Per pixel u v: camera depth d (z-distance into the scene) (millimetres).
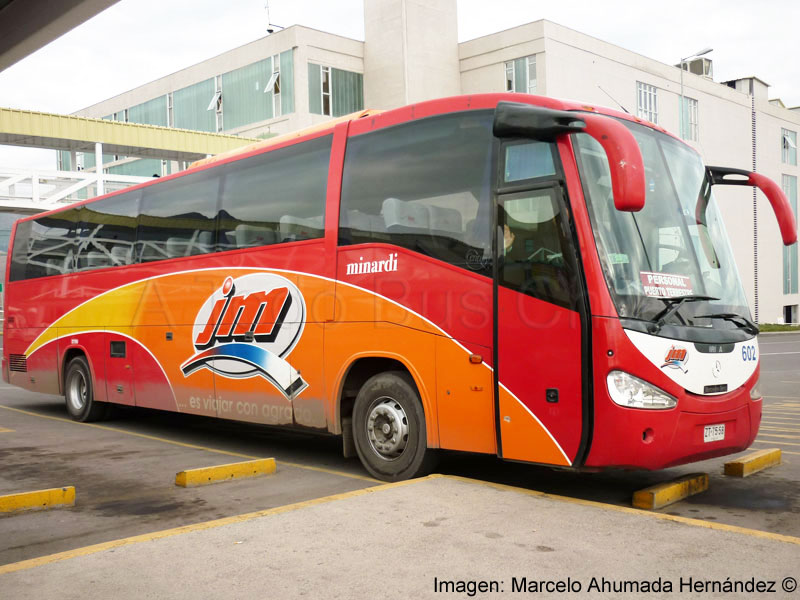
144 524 5754
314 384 7754
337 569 4199
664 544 4555
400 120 7250
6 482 7375
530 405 5895
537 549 4484
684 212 6566
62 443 9914
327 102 42344
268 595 3859
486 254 6301
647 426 5492
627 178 5105
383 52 43281
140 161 49438
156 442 10008
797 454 8273
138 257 10938
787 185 62812
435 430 6570
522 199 6113
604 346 5535
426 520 5090
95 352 11820
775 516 5691
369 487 6492
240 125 44281
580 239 5715
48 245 13359
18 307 14039
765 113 59406
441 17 44406
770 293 60500
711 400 5902
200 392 9531
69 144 32312
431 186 6836
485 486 6055
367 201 7406
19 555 5039
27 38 12000
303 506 5492
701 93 51469
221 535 4805
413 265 6844
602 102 43875
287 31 41531
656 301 5840
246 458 8664
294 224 8219
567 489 6676
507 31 42844
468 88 44594
